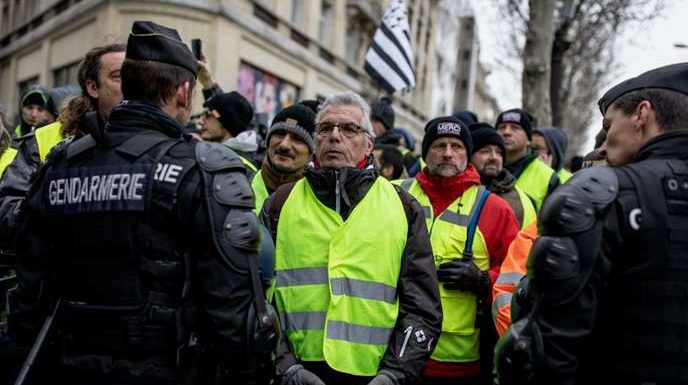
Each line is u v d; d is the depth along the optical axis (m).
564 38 9.94
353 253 2.05
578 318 1.36
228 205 1.52
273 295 2.09
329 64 18.67
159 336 1.49
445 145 2.77
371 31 22.09
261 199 2.85
